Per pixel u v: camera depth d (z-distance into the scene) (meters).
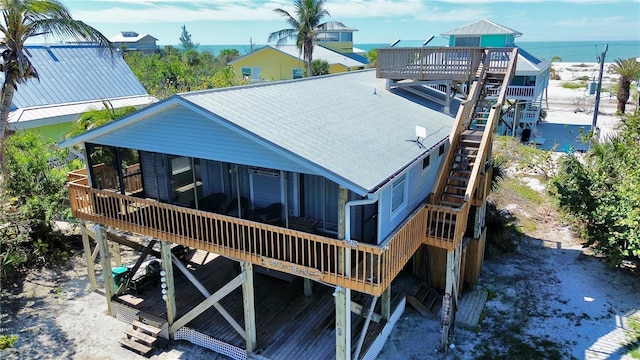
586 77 80.06
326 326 13.00
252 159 10.48
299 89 14.35
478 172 13.88
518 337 13.05
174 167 13.35
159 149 11.95
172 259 12.98
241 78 45.75
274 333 12.71
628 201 15.70
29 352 12.66
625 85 42.00
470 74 15.61
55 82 27.11
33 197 17.94
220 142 10.83
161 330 13.16
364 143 10.83
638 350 12.29
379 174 9.38
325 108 12.80
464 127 14.85
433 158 14.13
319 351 11.98
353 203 9.38
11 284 16.16
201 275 15.73
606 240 16.08
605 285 15.66
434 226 13.16
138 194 14.24
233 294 14.62
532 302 14.80
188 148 11.42
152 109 10.96
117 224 13.34
